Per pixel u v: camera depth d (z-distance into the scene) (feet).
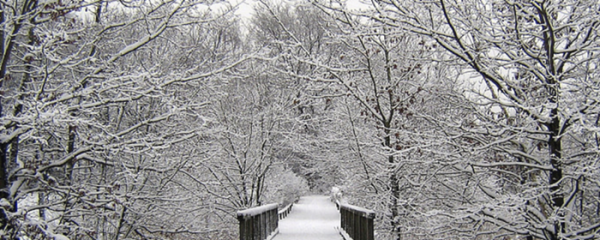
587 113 23.04
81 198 27.71
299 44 34.40
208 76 31.58
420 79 43.09
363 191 49.03
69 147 35.04
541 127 26.37
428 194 38.65
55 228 26.94
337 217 77.25
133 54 43.50
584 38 23.81
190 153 40.32
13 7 23.57
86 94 25.46
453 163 26.58
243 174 62.75
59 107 23.30
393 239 38.06
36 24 25.52
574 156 24.13
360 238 31.63
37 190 25.86
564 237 22.00
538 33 24.72
